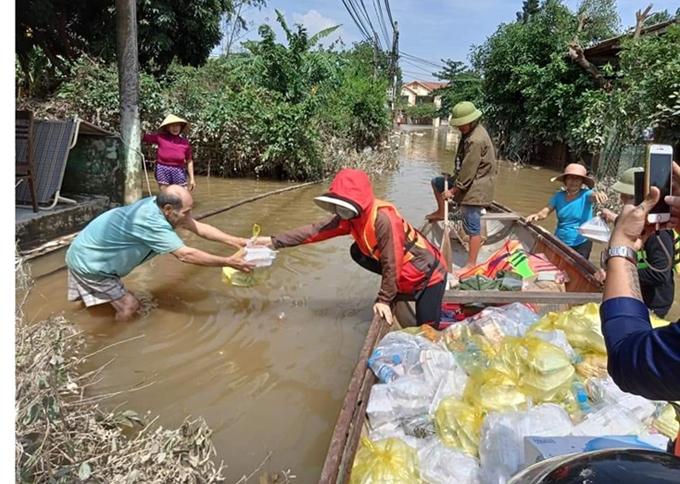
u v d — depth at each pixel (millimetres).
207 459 2475
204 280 5305
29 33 9039
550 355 2654
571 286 4812
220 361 3809
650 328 1278
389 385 2740
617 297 1361
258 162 12562
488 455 2215
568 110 17125
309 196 10477
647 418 2480
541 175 16688
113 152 7434
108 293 4301
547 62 19875
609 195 9758
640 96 11289
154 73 13648
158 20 11539
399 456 2254
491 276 4922
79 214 6715
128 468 2256
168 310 4594
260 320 4504
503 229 6734
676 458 1292
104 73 12469
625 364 1219
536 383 2604
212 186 11492
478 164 5434
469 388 2629
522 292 3943
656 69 11023
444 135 41250
